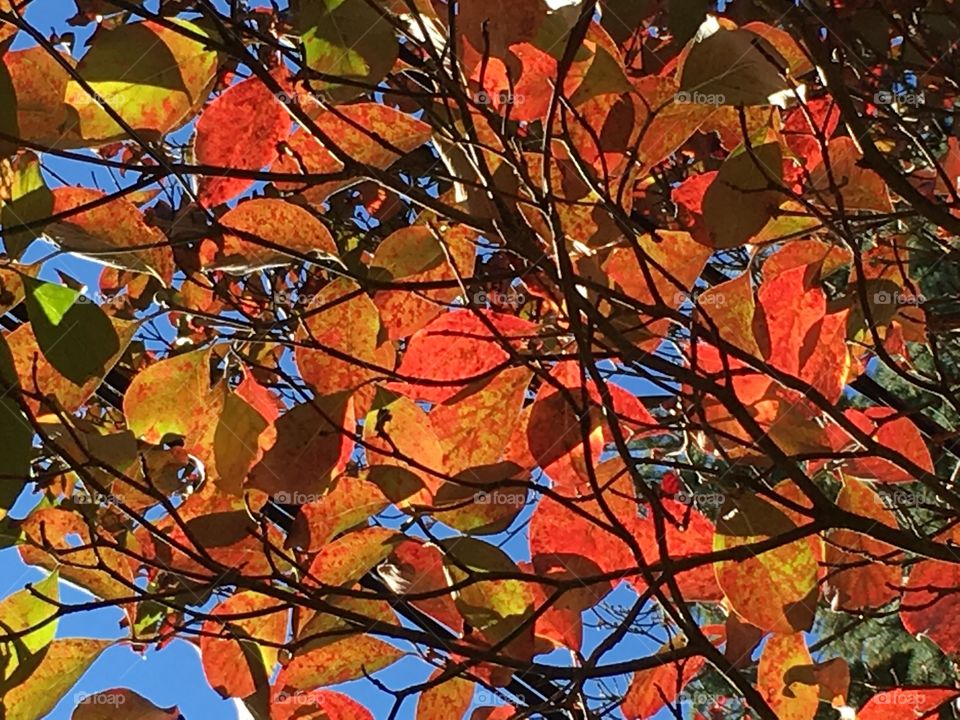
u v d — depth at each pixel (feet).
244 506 3.80
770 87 3.40
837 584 4.08
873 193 3.81
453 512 3.75
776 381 3.78
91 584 3.85
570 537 3.84
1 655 3.67
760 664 3.96
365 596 3.59
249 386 3.84
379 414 3.75
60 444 3.62
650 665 3.67
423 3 3.51
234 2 3.53
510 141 3.51
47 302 3.31
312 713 3.93
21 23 3.25
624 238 3.63
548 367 3.81
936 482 3.75
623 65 3.56
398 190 3.54
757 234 3.60
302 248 3.72
